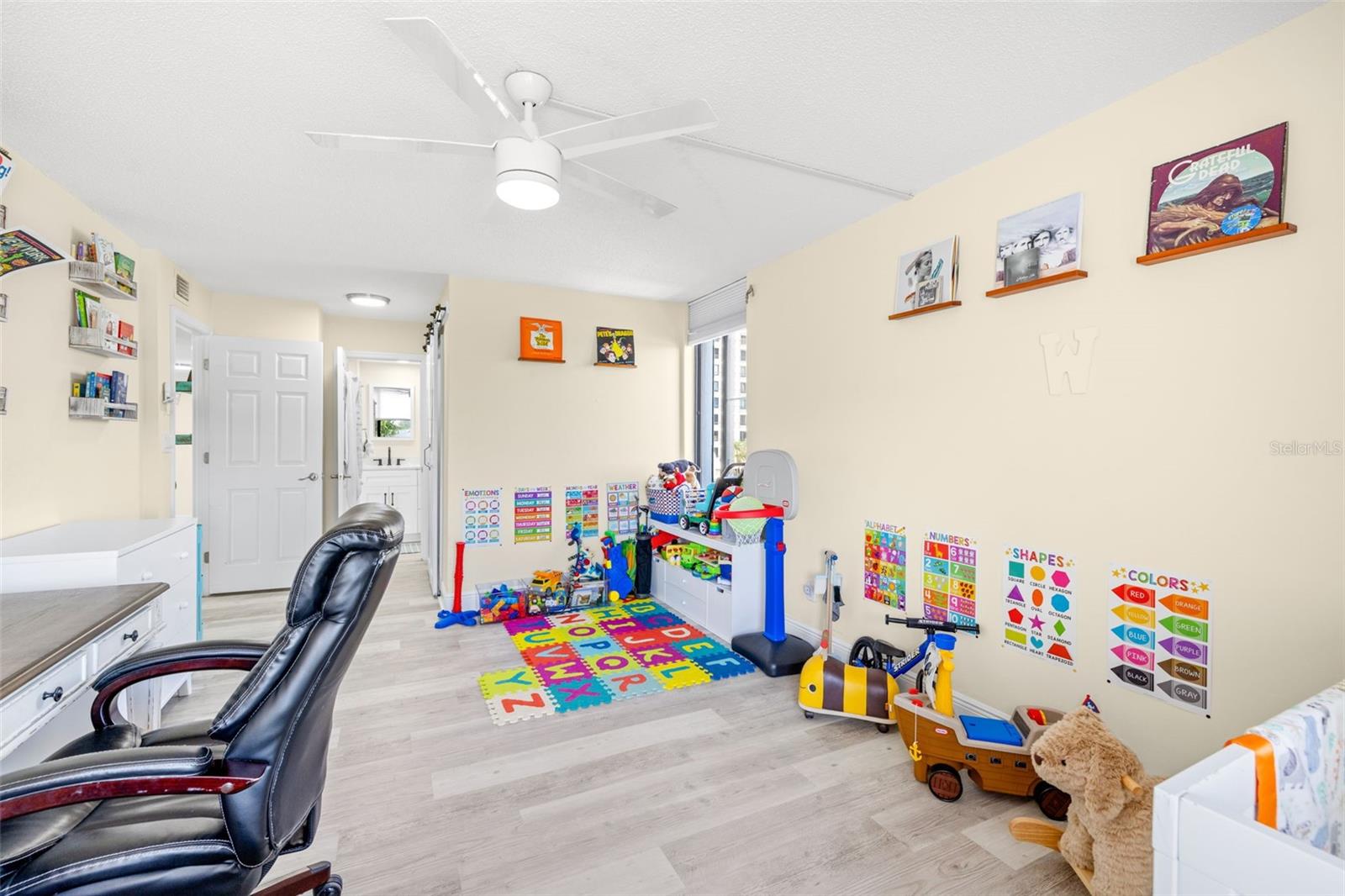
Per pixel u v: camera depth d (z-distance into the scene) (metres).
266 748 1.04
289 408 4.44
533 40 1.55
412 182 2.42
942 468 2.45
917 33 1.53
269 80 1.72
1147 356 1.79
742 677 2.89
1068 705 2.01
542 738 2.27
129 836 1.04
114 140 2.07
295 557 4.45
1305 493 1.48
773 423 3.50
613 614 3.87
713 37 1.54
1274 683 1.54
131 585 1.89
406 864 1.60
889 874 1.57
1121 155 1.85
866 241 2.83
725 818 1.80
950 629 2.12
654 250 3.32
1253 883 0.71
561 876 1.56
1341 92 1.41
